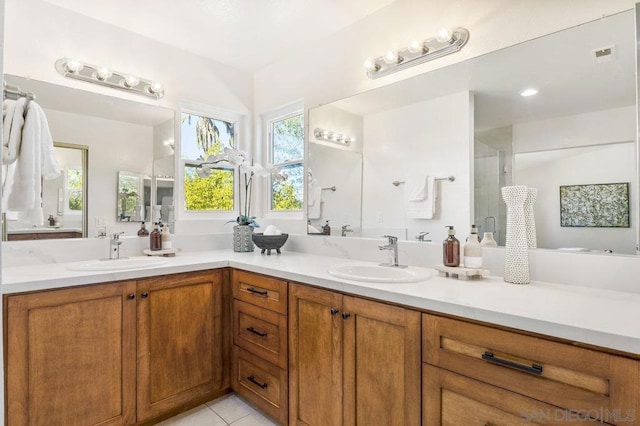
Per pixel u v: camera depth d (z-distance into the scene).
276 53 2.74
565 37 1.51
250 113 3.08
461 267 1.63
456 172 1.83
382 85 2.16
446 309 1.19
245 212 2.97
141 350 1.82
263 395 1.93
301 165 2.79
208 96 2.81
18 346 1.47
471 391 1.13
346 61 2.36
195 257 2.32
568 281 1.46
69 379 1.60
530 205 1.57
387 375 1.36
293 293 1.76
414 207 1.99
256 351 1.98
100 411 1.68
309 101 2.62
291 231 2.76
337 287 1.54
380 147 2.16
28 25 2.00
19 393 1.47
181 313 1.98
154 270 1.86
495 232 1.68
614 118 1.40
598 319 1.00
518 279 1.47
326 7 2.14
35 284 1.51
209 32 2.42
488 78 1.72
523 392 1.03
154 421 1.92
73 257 2.12
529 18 1.60
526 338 1.03
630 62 1.37
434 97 1.92
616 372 0.89
